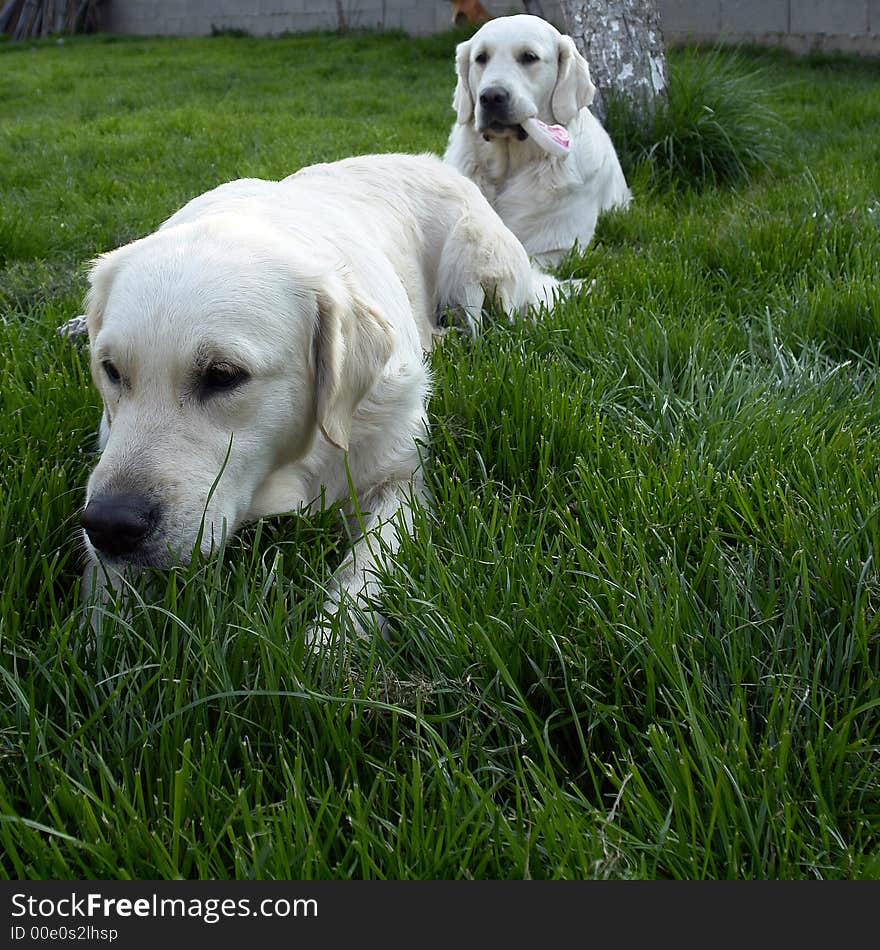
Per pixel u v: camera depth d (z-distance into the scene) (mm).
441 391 3311
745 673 2004
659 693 1935
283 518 2641
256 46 18312
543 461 2820
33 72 15445
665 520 2512
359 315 2719
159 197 6336
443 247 4223
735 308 4328
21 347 3627
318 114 10898
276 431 2537
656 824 1661
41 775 1759
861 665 2014
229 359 2367
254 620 2029
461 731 1902
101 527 2152
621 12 7316
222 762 1769
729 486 2607
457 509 2652
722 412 3174
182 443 2314
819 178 6453
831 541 2264
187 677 1968
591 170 6305
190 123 9891
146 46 19453
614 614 2088
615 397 3373
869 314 3871
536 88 6234
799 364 3588
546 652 2029
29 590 2383
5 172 7418
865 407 3203
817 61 14062
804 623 2127
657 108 7273
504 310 4270
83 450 3043
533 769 1731
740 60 12492
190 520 2258
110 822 1643
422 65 14930
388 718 1909
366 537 2467
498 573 2207
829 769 1752
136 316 2359
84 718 1891
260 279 2492
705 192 6723
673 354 3611
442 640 2035
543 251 6250
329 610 2328
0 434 2924
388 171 4199
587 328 3857
